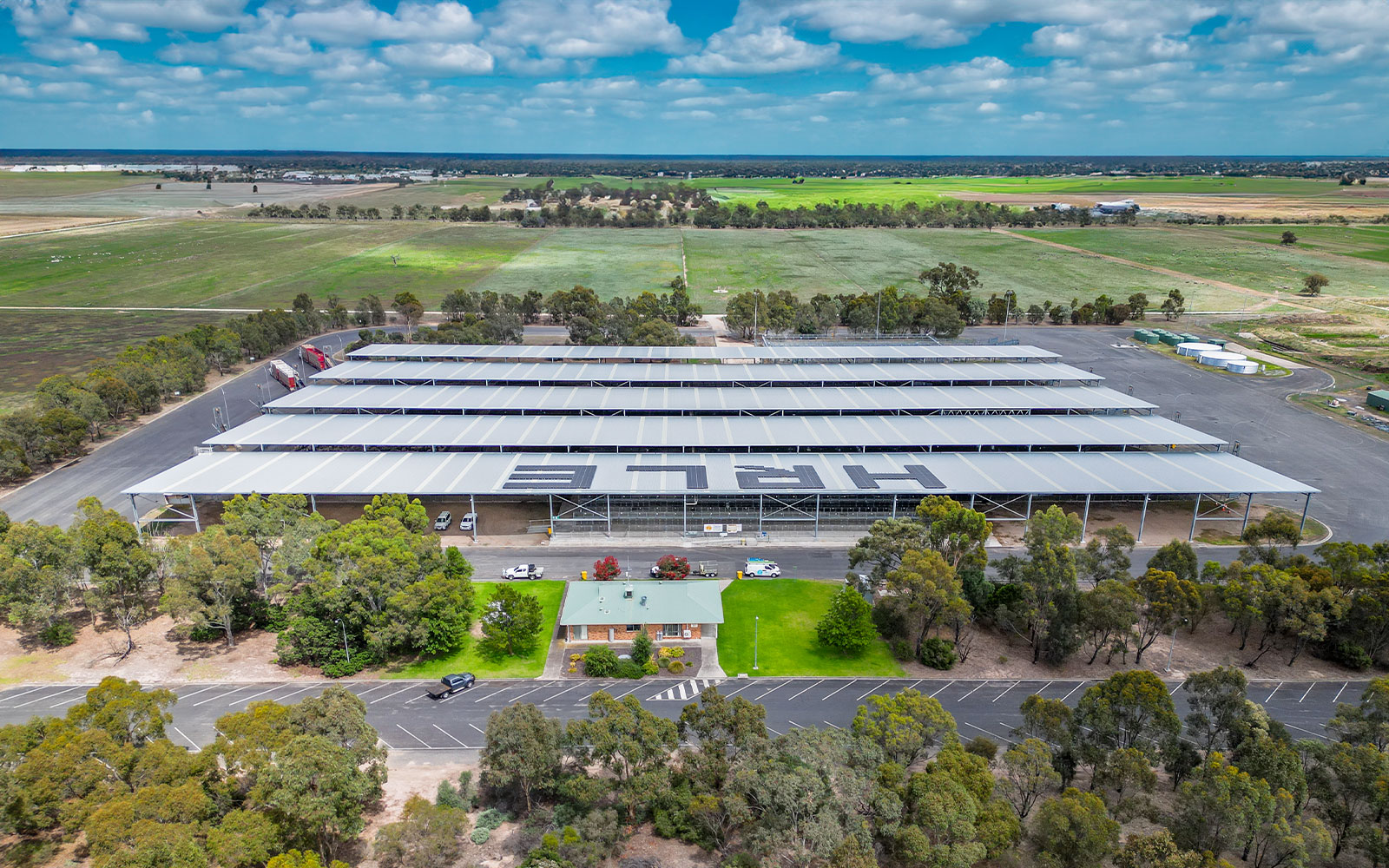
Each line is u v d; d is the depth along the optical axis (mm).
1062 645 81062
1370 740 62219
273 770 53906
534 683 79750
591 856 54562
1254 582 82625
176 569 84875
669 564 96750
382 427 128625
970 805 53688
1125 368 188250
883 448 122312
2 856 53594
